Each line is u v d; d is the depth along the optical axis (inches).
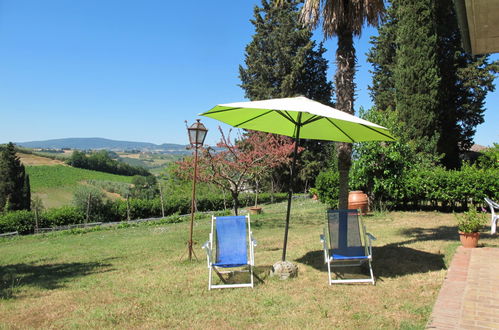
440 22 843.4
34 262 377.1
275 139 638.5
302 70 1205.7
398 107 826.2
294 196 1123.3
